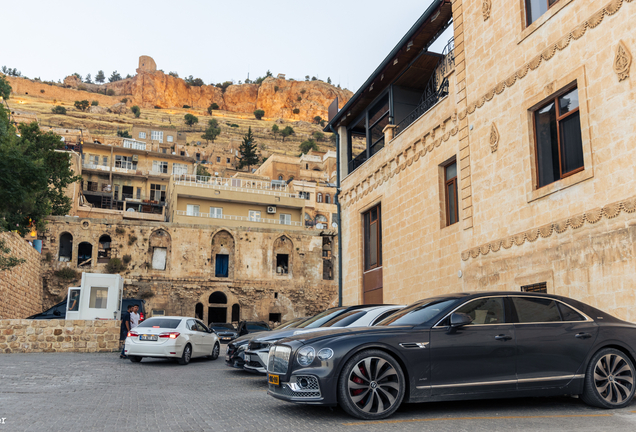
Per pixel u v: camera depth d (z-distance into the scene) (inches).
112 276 904.3
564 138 457.1
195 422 237.0
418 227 682.8
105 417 250.5
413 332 252.1
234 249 1952.5
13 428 219.9
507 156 516.4
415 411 258.8
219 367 627.2
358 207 874.1
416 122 701.3
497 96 537.0
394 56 733.9
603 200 401.7
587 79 424.2
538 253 466.0
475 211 562.3
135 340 642.2
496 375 255.1
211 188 2198.6
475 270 554.6
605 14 410.3
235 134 7199.8
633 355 276.1
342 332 255.1
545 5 489.1
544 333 266.5
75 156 2212.1
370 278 824.3
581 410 262.4
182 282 1863.9
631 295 371.6
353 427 220.4
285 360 255.8
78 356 709.3
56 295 1696.6
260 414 257.4
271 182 2770.7
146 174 2755.9
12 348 764.6
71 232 1769.2
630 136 381.7
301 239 2044.8
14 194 834.2
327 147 7258.9
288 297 1985.7
